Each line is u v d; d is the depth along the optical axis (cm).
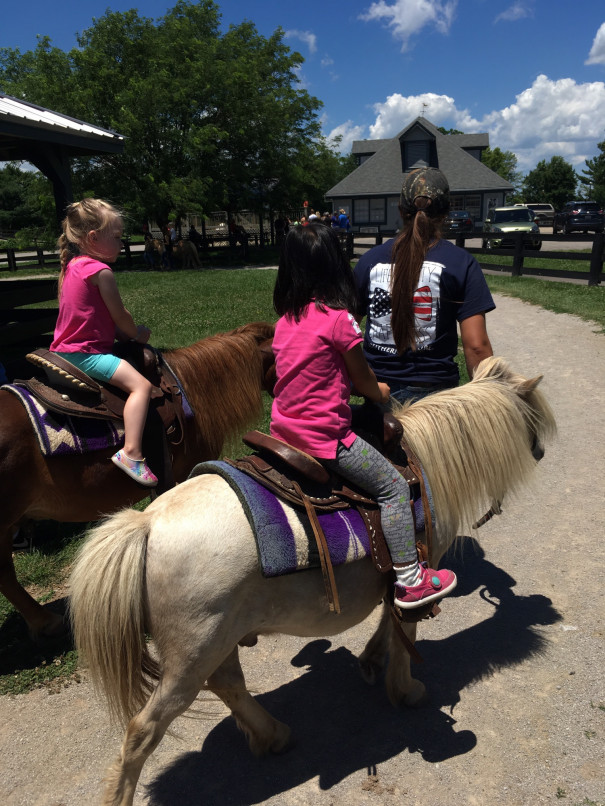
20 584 365
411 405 266
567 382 714
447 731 266
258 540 197
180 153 2591
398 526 217
